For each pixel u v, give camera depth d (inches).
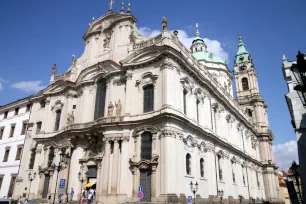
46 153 1761.8
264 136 2908.5
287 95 833.5
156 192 1176.8
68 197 1473.9
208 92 1779.0
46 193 1640.0
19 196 1750.7
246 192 2112.5
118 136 1373.0
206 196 1424.7
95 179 1453.0
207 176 1491.1
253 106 3019.2
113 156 1353.3
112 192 1278.3
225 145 1824.6
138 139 1333.7
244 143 2384.4
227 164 1830.7
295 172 900.0
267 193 2677.2
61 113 1834.4
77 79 1784.0
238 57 3319.4
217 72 2716.5
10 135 2186.3
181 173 1224.8
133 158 1304.1
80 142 1588.3
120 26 1740.9
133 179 1273.4
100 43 1847.9
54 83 1948.8
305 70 492.7
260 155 2856.8
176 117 1263.5
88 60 1847.9
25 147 1961.1
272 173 2760.8
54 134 1801.2
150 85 1428.4
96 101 1658.5
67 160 1499.8
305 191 721.0
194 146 1417.3
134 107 1432.1
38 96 2066.9
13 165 2006.6
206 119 1663.4
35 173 1745.8
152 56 1440.7
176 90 1363.2
